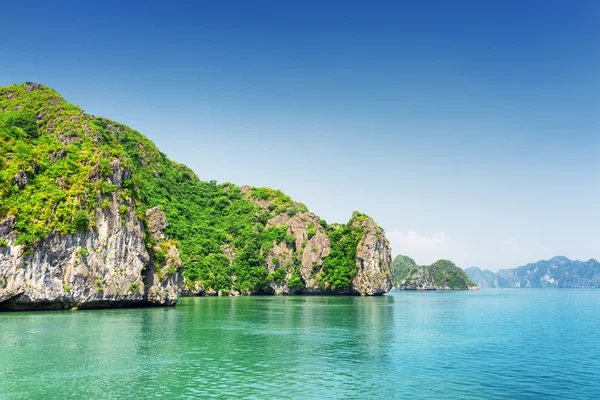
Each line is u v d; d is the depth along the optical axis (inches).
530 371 1594.5
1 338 1994.3
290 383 1382.9
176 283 4126.5
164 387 1316.4
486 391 1346.0
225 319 3048.7
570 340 2298.2
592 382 1455.5
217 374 1471.5
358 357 1780.3
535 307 5162.4
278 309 4101.9
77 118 5349.4
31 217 3068.4
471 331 2615.7
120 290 3496.6
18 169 3179.1
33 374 1422.2
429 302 6003.9
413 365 1654.8
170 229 7219.5
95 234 3380.9
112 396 1227.2
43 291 3053.6
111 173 3599.9
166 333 2273.6
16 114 5152.6
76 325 2420.0
